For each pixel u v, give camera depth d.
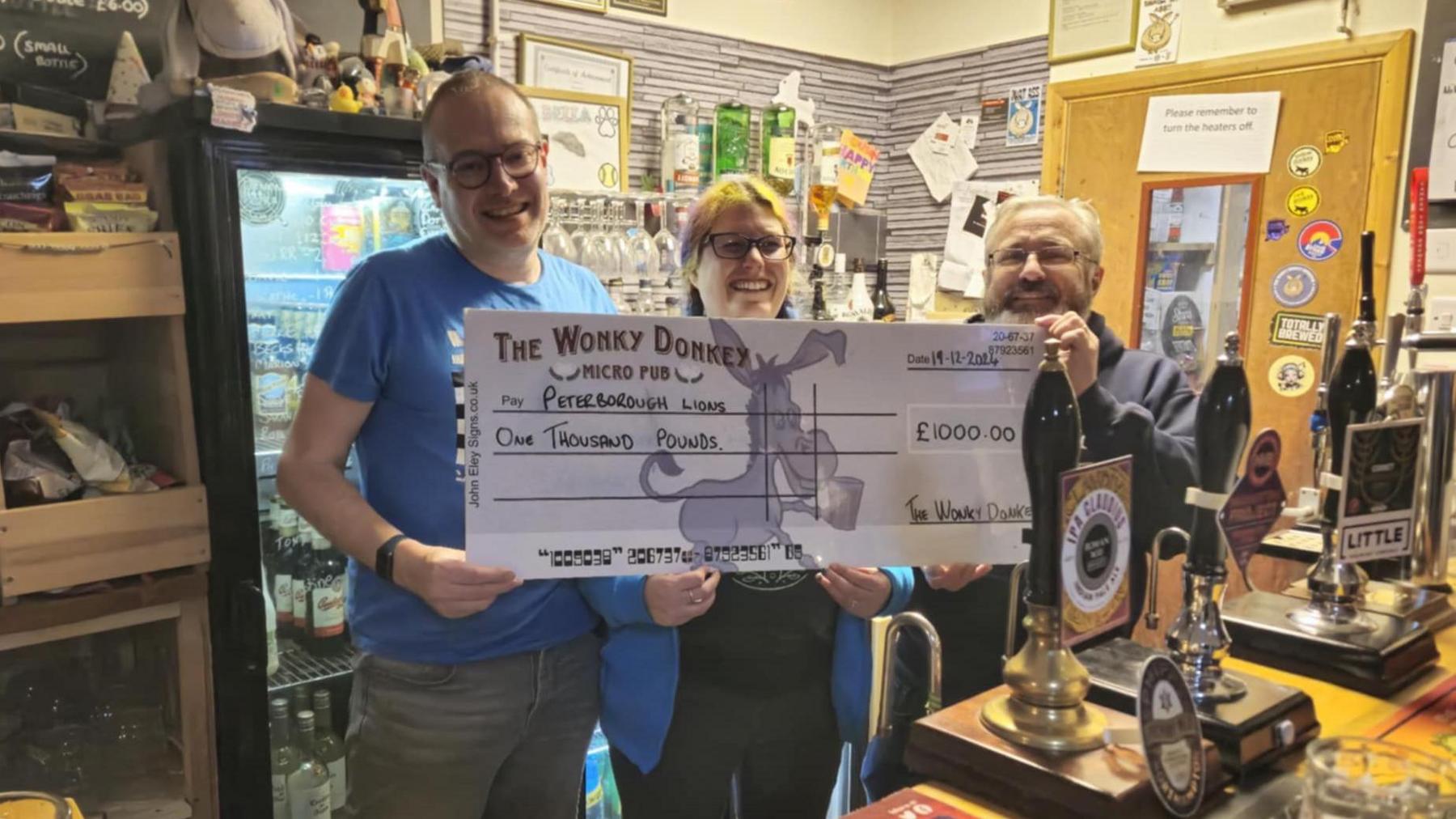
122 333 1.96
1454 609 1.15
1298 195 2.47
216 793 1.81
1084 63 2.90
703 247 1.63
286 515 2.08
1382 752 0.71
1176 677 0.77
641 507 1.12
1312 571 1.09
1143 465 1.34
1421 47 2.25
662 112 2.90
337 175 1.74
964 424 1.13
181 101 1.56
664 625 1.38
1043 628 0.80
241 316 1.68
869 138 3.47
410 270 1.50
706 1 2.97
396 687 1.50
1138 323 2.82
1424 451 1.18
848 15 3.34
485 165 1.47
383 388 1.48
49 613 1.60
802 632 1.46
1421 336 1.15
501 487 1.10
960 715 0.85
